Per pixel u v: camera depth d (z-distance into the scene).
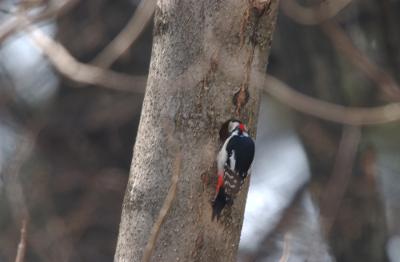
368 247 14.62
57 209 16.75
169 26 8.15
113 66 17.03
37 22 12.02
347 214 14.52
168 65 8.12
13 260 15.75
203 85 8.09
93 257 16.59
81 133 17.20
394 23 15.15
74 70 11.88
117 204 16.97
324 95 15.09
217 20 8.11
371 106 15.47
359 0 15.52
